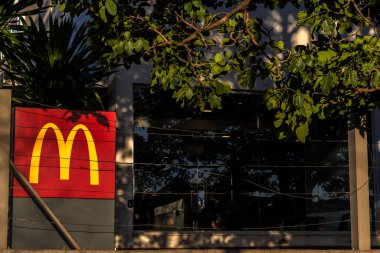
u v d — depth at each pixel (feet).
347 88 31.58
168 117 48.16
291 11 51.26
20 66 42.32
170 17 33.83
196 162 48.32
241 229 48.73
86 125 34.37
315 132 50.34
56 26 42.86
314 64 30.07
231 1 34.24
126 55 32.78
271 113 49.85
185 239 47.47
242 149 49.21
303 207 49.96
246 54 32.24
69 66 42.06
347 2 31.07
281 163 49.83
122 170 46.75
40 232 32.68
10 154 32.89
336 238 50.31
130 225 44.37
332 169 50.60
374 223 50.57
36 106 41.65
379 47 30.12
